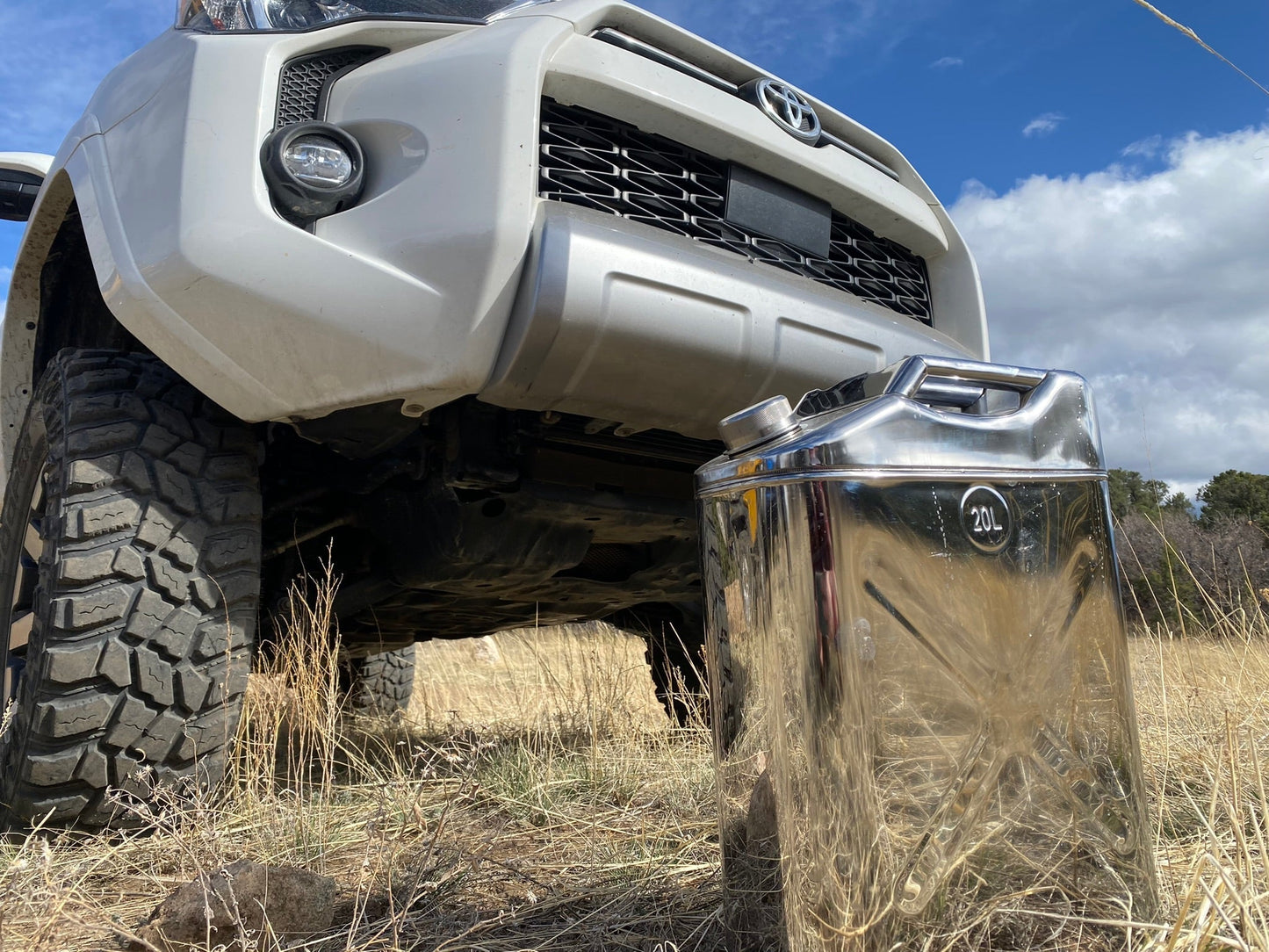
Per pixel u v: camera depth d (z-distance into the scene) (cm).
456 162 150
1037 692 84
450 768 196
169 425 169
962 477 83
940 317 218
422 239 149
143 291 157
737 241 182
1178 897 103
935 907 79
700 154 181
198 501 165
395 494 204
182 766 159
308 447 200
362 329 149
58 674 148
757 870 88
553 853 152
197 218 152
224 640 162
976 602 82
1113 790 87
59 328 238
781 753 83
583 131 167
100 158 180
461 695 450
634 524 211
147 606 155
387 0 175
